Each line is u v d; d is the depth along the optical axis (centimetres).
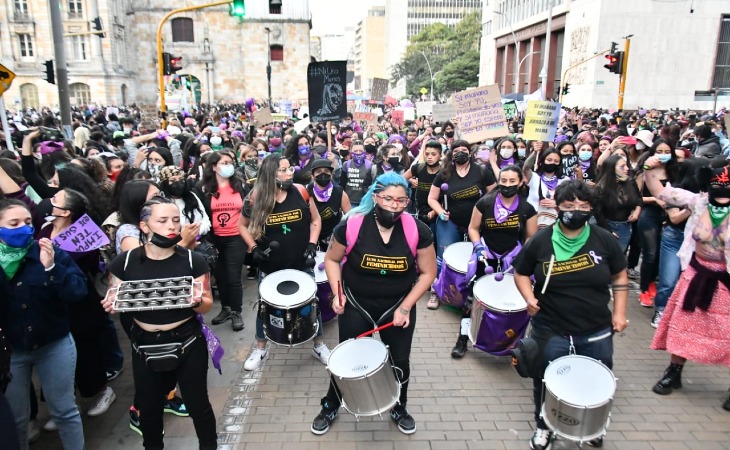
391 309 381
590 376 343
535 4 5388
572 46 4509
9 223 310
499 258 538
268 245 505
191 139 921
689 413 434
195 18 5288
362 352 365
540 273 368
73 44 5000
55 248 342
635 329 593
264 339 508
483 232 544
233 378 492
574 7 4475
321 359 520
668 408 442
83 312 412
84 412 436
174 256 332
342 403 366
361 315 385
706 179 425
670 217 542
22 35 4975
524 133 832
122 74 5206
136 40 5359
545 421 353
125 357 538
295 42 5394
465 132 893
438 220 669
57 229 398
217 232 583
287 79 5444
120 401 453
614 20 4028
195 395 340
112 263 329
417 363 518
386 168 841
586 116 2472
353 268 378
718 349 434
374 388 350
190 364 335
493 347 495
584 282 361
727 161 426
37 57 4994
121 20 5241
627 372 500
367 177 812
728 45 4109
